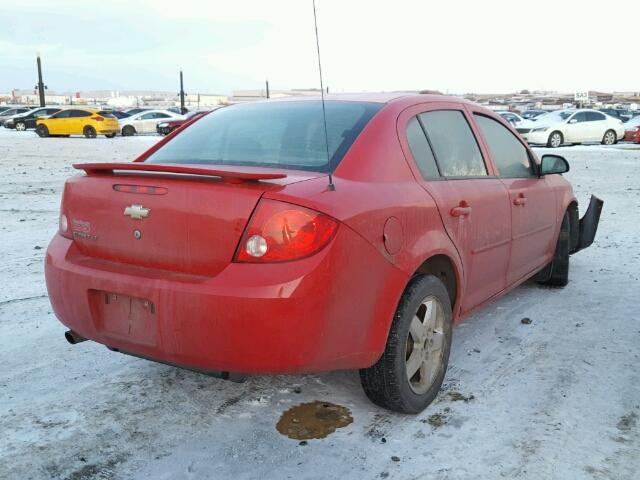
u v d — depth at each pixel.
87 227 3.02
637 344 4.20
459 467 2.80
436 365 3.37
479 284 3.90
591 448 2.95
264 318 2.52
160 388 3.55
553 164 4.67
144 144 25.70
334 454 2.91
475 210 3.67
